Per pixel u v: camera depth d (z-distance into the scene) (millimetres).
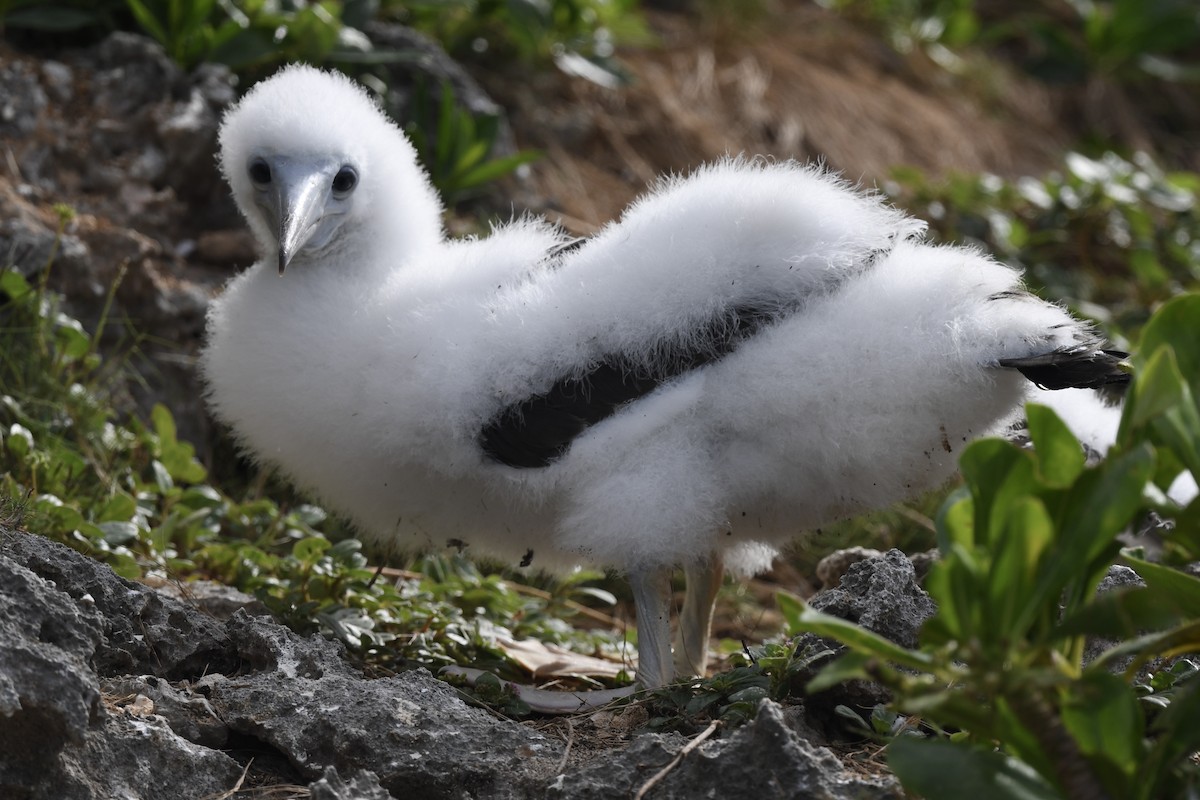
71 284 11219
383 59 13469
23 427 9961
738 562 8922
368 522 8656
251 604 8438
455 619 8953
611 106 16906
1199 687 5289
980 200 15859
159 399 11469
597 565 7984
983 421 7520
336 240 8586
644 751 6133
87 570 7258
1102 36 20734
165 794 6199
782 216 7527
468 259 8242
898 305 7195
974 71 20438
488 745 6547
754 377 7277
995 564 5004
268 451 8484
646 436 7441
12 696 5551
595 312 7480
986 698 5449
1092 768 5094
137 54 12727
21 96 12016
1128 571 7617
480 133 13852
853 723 6969
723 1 19375
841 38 20031
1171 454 5750
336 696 6723
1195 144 21047
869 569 7605
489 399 7527
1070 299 14258
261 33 13320
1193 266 15297
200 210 12906
